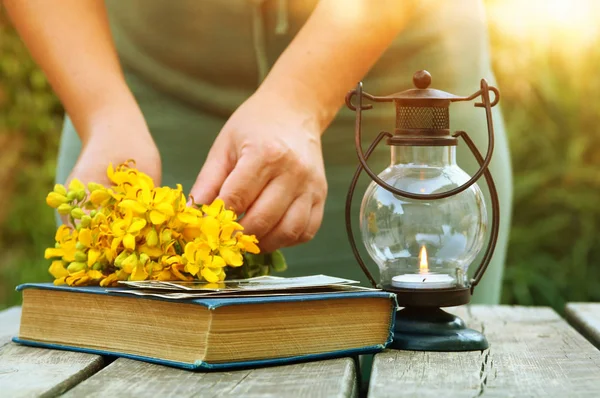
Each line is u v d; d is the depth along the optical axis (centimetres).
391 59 119
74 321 91
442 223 91
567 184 238
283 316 85
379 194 92
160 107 125
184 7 120
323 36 101
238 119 99
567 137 241
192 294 84
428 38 119
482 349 92
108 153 102
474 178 89
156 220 90
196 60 121
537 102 243
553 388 80
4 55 261
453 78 120
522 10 241
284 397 77
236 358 83
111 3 123
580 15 239
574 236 237
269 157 96
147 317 86
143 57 123
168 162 126
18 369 85
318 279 93
